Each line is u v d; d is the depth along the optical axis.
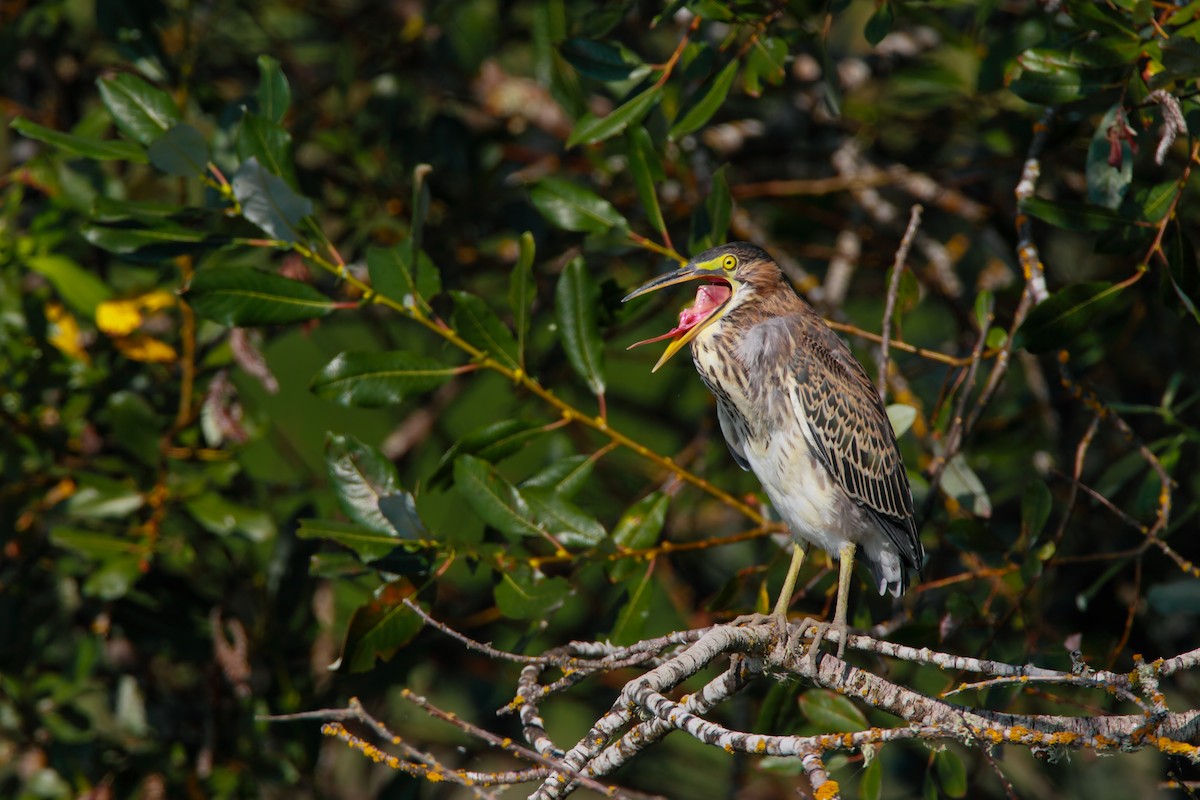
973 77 11.62
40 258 9.74
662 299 11.45
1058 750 5.68
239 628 9.82
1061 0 8.04
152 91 8.57
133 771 9.88
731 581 8.80
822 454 8.48
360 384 8.32
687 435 12.86
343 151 11.57
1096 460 11.38
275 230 8.08
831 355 8.71
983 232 12.05
